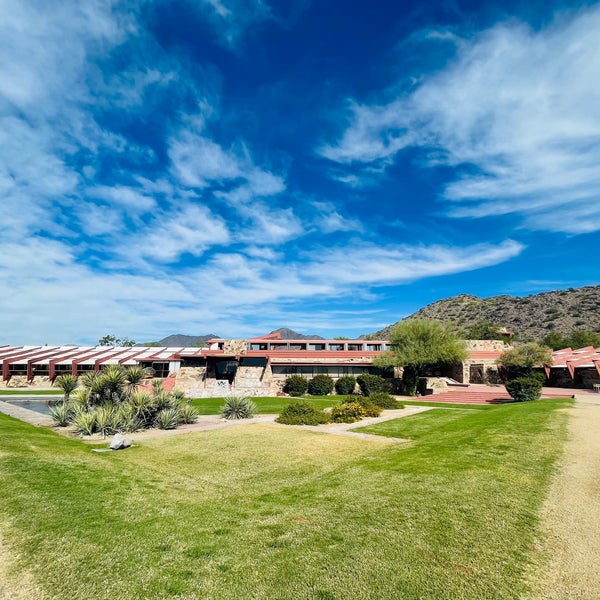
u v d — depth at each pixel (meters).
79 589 4.50
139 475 9.82
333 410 20.59
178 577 4.73
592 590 4.36
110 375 20.19
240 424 19.02
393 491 7.82
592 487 7.71
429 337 34.91
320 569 4.86
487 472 8.71
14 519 6.36
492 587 4.43
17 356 45.53
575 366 35.03
